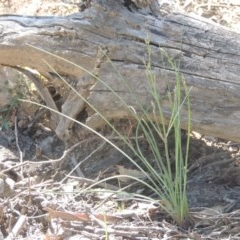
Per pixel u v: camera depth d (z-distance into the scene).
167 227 6.33
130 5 7.18
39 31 7.29
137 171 7.22
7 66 7.72
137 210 6.62
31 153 7.70
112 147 7.57
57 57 6.97
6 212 6.50
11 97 8.02
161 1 7.33
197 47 7.06
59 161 7.21
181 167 6.39
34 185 6.91
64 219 6.32
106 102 7.14
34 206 6.64
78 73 7.25
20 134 7.91
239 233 6.23
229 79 6.94
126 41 7.12
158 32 7.13
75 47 7.19
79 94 6.91
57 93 7.79
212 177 7.22
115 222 6.39
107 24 7.14
